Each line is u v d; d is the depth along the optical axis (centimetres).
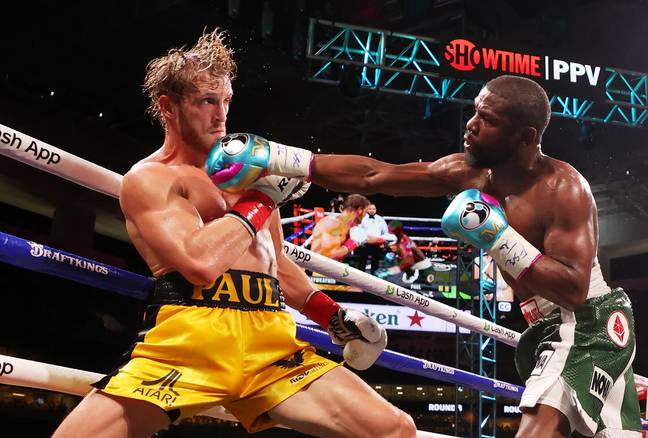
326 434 205
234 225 201
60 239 1280
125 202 207
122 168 1344
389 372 1702
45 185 1234
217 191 218
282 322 212
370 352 228
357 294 1484
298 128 1505
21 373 218
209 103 219
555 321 229
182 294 203
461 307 1406
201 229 200
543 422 215
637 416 233
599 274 230
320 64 1236
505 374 1662
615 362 223
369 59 1155
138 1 1170
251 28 1212
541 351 228
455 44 1142
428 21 1341
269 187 209
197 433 1467
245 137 206
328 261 309
